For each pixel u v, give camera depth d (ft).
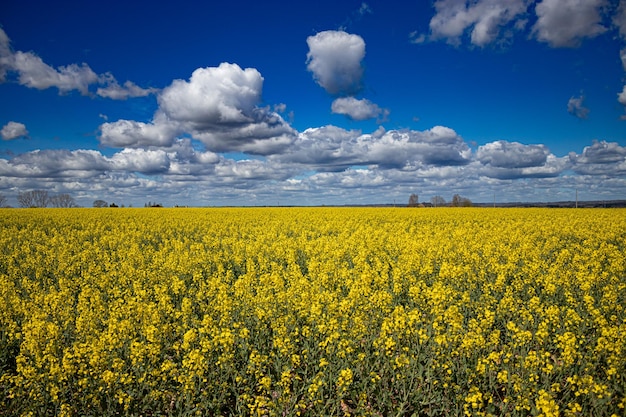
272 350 28.96
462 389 23.82
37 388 22.79
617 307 32.65
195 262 53.16
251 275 43.68
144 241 78.38
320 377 23.94
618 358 22.49
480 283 43.09
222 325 32.30
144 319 31.24
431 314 33.71
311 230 90.74
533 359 22.89
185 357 25.03
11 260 55.31
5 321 31.01
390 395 23.62
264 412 21.75
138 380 23.31
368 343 27.86
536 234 73.97
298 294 35.99
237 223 104.63
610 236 69.10
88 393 23.47
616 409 20.48
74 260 55.93
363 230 81.20
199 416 21.76
